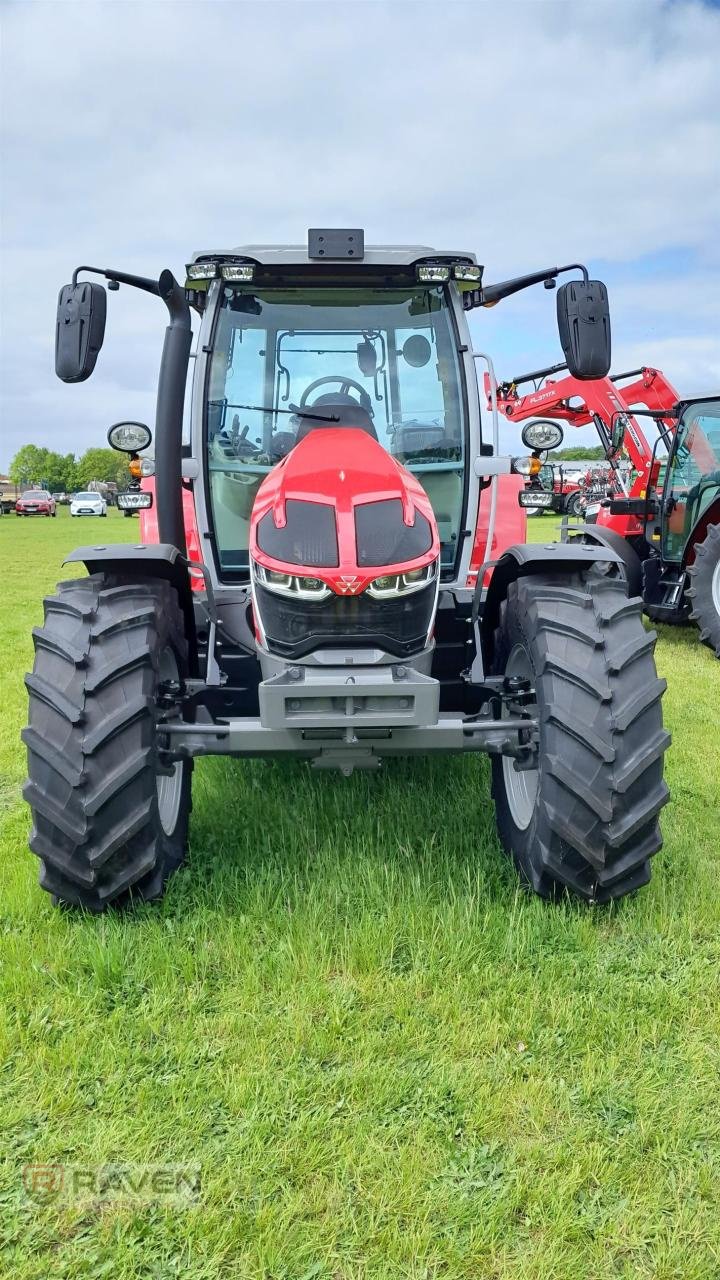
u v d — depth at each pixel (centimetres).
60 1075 214
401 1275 165
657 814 269
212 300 349
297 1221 175
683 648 732
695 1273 165
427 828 342
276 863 312
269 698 262
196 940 265
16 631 838
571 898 282
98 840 260
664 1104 205
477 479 355
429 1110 201
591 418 948
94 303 294
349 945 258
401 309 357
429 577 276
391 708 264
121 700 262
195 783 391
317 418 341
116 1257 169
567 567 300
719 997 244
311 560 267
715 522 706
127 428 338
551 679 271
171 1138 196
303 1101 204
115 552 288
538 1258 168
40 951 259
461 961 253
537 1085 209
